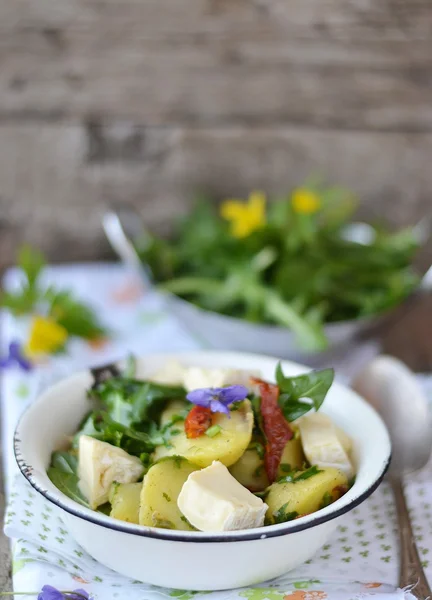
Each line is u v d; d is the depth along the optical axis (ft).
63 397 1.99
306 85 3.19
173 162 3.30
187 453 1.81
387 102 3.22
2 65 3.12
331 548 1.91
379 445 1.88
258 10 3.07
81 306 2.81
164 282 2.90
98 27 3.08
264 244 2.85
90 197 3.34
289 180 3.33
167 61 3.14
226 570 1.74
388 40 3.12
